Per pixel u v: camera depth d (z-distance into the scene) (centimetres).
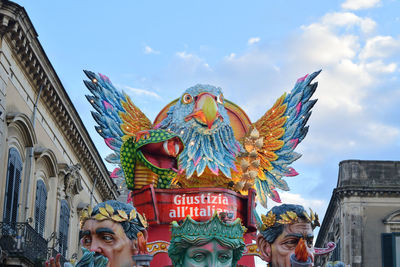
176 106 1775
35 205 3114
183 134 1738
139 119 1784
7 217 2808
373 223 4416
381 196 4450
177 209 1653
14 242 2723
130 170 1672
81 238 1431
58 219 3450
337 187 4512
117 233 1408
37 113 3188
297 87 1856
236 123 1828
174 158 1697
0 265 2680
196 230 1423
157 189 1661
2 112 2748
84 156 3897
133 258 1405
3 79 2761
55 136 3450
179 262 1445
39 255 2919
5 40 2777
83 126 3722
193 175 1736
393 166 4506
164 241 1638
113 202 1441
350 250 4378
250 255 1647
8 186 2811
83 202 3972
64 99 3400
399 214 4412
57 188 3434
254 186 1794
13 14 2727
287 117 1838
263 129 1836
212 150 1731
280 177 1816
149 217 1636
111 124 1764
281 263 1580
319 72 1845
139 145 1645
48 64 3108
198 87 1777
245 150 1791
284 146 1822
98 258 1376
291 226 1591
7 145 2803
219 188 1669
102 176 4281
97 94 1772
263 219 1622
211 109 1739
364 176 4491
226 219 1453
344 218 4447
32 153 3039
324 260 2564
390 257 4344
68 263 1394
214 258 1420
